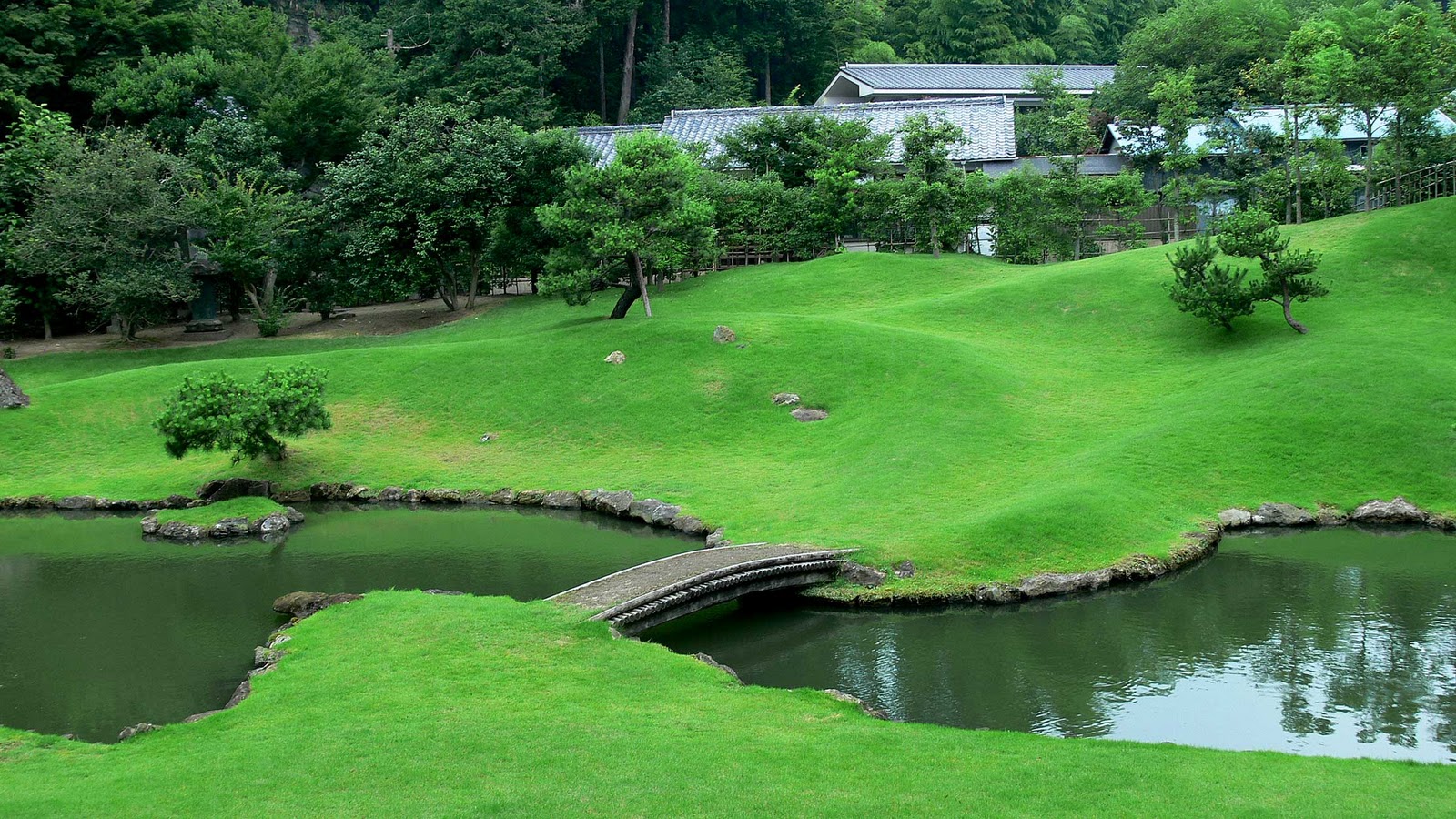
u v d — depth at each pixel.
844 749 13.40
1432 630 20.69
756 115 62.91
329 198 49.53
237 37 63.03
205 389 33.16
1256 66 54.00
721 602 22.05
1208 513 27.72
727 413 36.28
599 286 44.34
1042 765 12.71
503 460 35.22
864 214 52.94
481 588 24.34
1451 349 34.06
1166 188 51.94
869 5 100.00
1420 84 43.78
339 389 40.16
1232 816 10.92
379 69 70.50
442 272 51.88
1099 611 22.55
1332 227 44.28
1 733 15.60
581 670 16.98
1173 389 34.88
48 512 33.19
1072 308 42.69
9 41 51.91
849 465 31.27
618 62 86.19
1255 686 18.38
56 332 53.38
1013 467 30.20
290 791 12.00
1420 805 11.21
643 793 11.72
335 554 27.61
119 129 49.53
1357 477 28.80
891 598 23.16
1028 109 76.56
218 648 20.94
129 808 11.61
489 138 49.50
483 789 11.92
